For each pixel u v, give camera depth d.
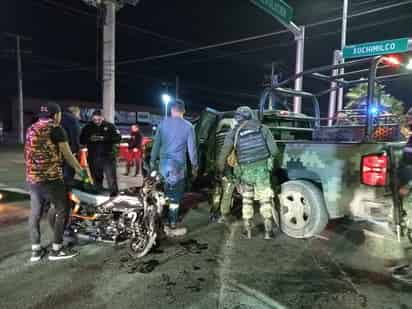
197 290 2.94
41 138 3.35
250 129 4.16
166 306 2.68
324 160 4.03
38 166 3.38
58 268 3.35
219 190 5.14
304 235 4.18
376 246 4.01
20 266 3.39
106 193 4.05
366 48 9.07
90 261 3.53
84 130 5.71
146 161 6.39
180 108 4.31
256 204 5.93
